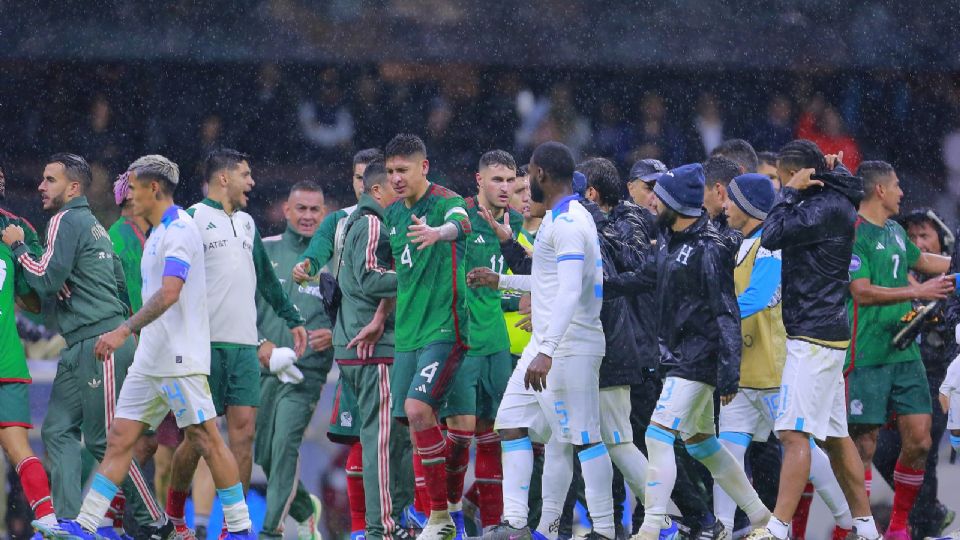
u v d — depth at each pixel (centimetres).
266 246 3172
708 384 2266
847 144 5600
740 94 5653
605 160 2605
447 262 2502
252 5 5588
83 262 2680
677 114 5672
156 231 2464
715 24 5700
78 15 5466
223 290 2647
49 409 2703
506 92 5662
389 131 5600
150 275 2459
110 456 2448
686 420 2272
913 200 5528
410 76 5650
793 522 2702
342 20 5631
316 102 5597
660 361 2312
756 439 2523
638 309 2691
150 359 2438
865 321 2755
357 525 2783
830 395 2297
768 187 2455
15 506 3120
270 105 5559
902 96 5622
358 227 2692
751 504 2359
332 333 2864
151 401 2458
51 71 5425
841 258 2289
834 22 5672
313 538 2989
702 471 2756
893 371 2764
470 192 5588
